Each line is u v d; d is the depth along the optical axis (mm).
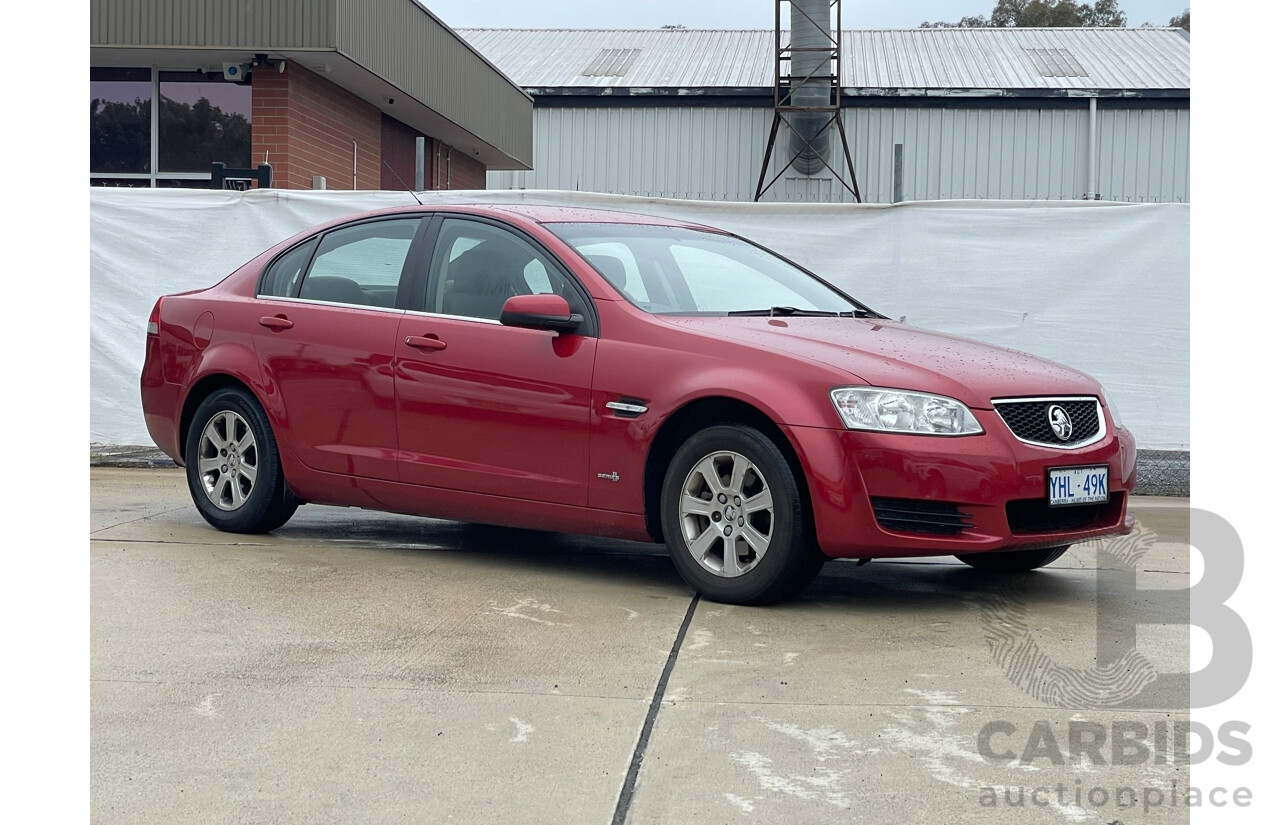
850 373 4496
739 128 28062
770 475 4520
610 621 4430
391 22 15148
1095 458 4641
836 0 27094
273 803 2814
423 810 2785
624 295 5078
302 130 14273
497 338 5215
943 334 5301
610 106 28328
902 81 28375
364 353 5559
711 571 4707
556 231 5363
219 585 4879
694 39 33531
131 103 14461
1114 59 30359
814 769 3029
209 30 13289
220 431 6129
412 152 18531
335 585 4930
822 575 5395
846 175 27938
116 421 8797
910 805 2820
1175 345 8055
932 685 3701
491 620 4418
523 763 3062
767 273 5766
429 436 5367
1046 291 8141
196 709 3428
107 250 8727
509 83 21016
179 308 6320
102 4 13203
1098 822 2729
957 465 4371
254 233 8656
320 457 5707
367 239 5844
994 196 27656
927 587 5152
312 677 3723
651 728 3311
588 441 4934
